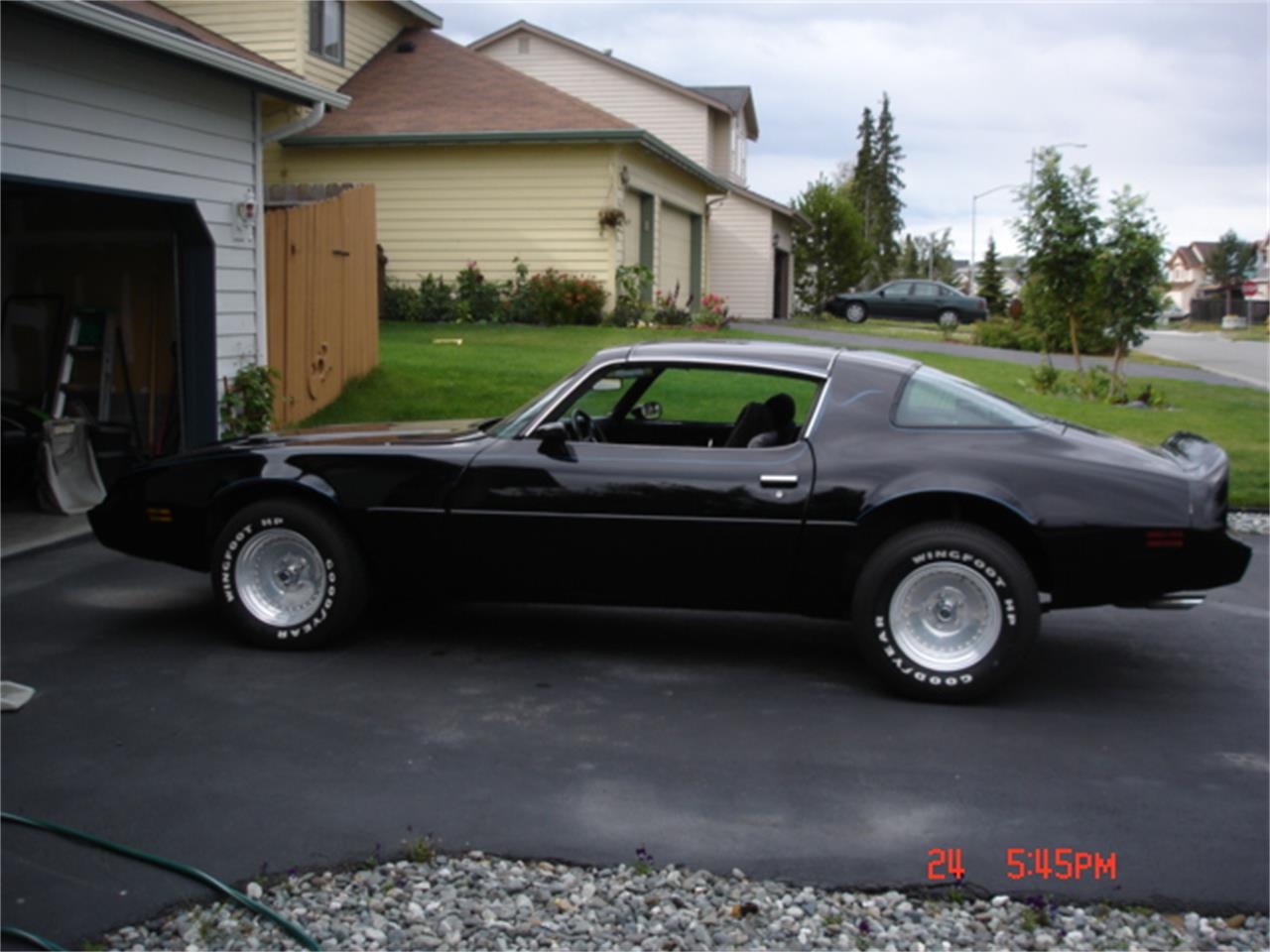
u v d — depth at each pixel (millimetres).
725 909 3582
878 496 5348
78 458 9859
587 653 6082
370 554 5918
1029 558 5520
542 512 5672
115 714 5109
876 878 3760
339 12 22094
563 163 20734
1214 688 5645
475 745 4809
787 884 3730
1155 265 15367
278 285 11859
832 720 5145
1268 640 6500
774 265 34781
